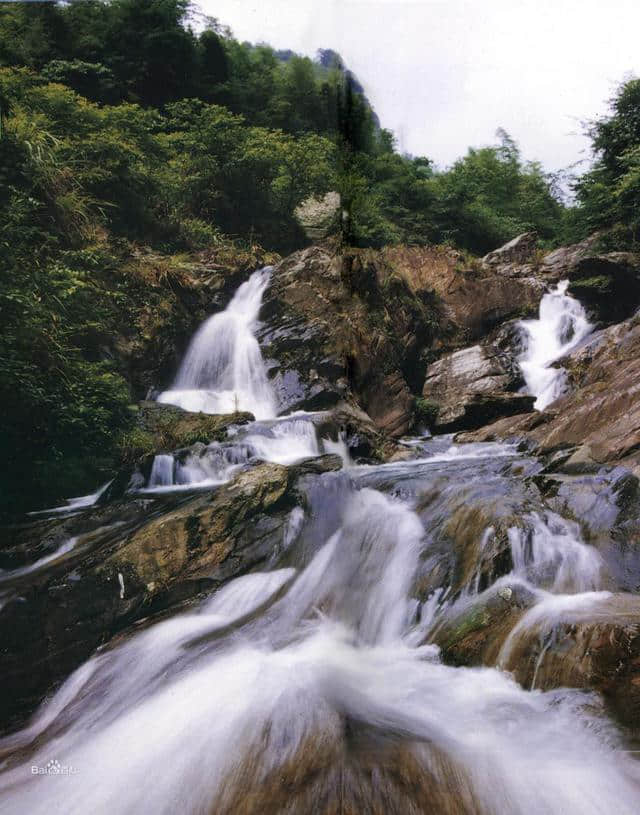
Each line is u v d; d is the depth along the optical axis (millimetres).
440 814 1978
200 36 15945
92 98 14977
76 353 7410
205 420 7602
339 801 2059
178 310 9930
